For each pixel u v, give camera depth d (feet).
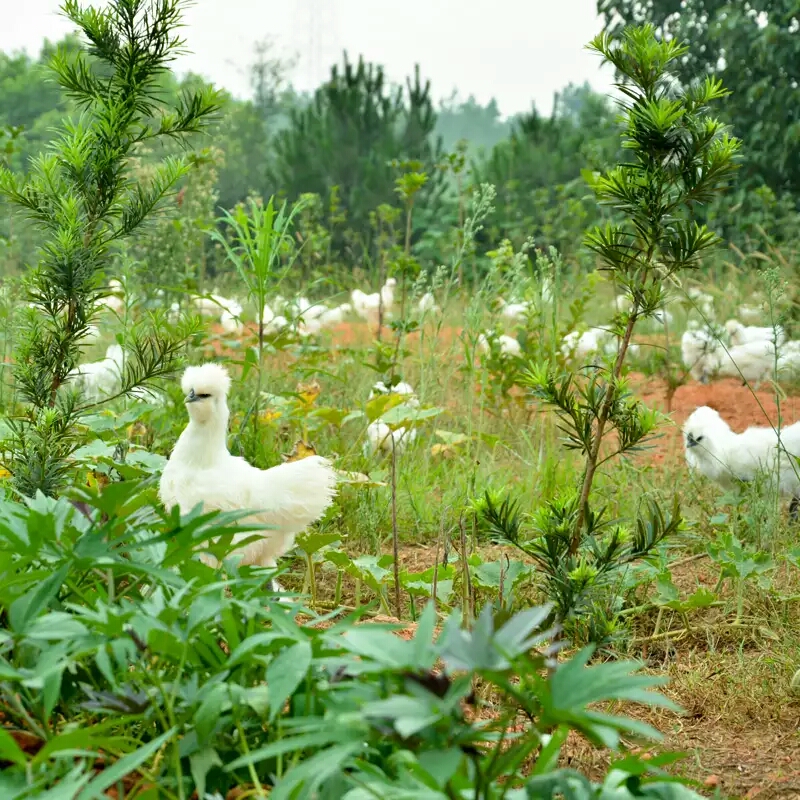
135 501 10.82
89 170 15.57
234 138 85.87
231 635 8.75
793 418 32.58
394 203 70.44
